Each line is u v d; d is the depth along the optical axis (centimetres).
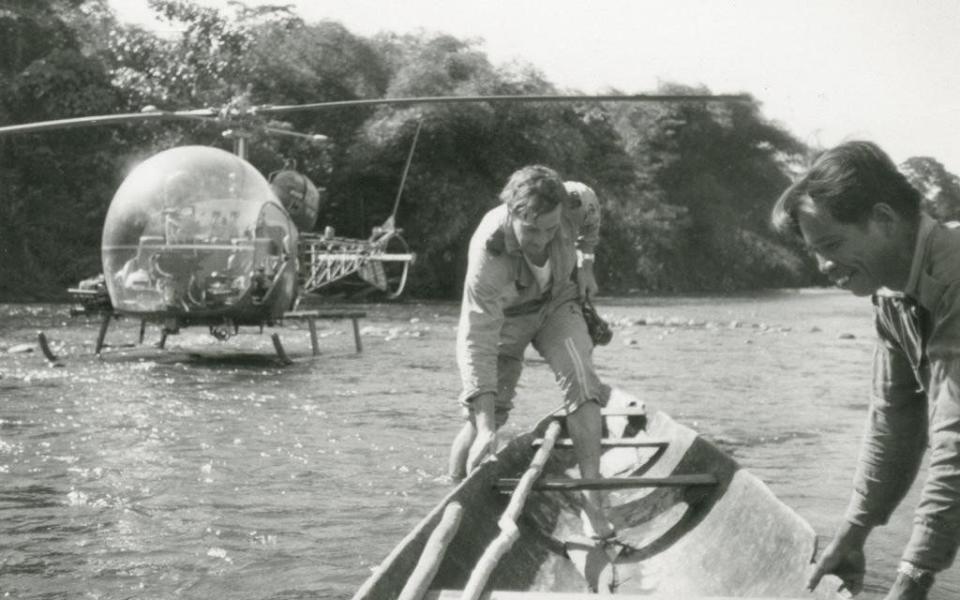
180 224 1398
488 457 511
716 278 6575
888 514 310
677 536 468
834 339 2178
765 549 399
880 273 258
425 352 1683
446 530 351
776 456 815
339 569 513
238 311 1417
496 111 4428
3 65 3616
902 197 252
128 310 1438
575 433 536
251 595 475
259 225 1422
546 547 471
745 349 1878
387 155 4234
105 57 3772
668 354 1756
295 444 841
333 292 3462
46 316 2403
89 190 3459
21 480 704
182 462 765
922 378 276
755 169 7069
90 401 1066
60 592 479
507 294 555
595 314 592
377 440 863
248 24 4275
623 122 6494
